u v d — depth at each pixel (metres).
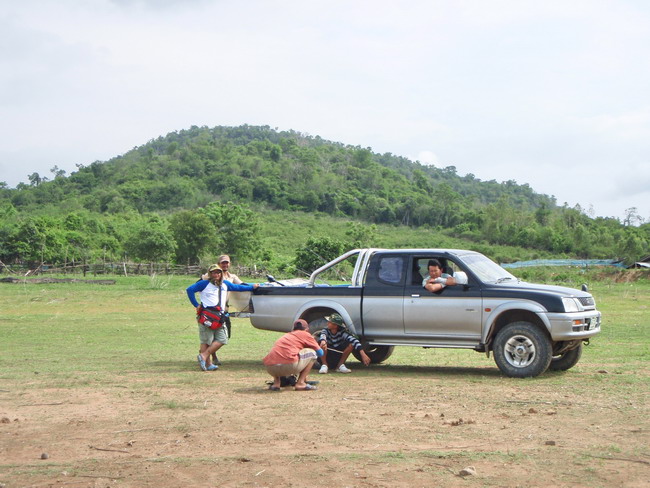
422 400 7.95
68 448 6.02
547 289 9.79
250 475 5.12
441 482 4.88
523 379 9.45
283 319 10.97
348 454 5.61
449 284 10.02
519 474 5.04
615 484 4.79
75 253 62.72
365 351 11.80
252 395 8.45
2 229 60.84
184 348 14.30
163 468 5.34
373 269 10.62
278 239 109.75
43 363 11.77
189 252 64.25
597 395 8.08
